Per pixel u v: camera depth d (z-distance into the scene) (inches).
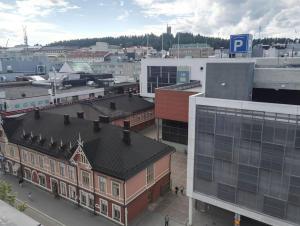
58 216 1486.2
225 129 1202.0
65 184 1637.6
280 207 1120.8
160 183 1640.0
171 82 3243.1
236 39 2178.9
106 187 1425.9
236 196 1230.9
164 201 1606.8
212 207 1497.3
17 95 2972.4
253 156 1149.1
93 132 1678.2
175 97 2299.5
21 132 1935.3
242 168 1188.5
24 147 1829.5
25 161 1872.5
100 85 4119.1
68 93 3344.0
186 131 2363.4
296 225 1095.6
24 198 1672.0
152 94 3440.0
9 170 2028.8
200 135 1282.0
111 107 2765.7
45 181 1764.3
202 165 1306.6
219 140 1228.5
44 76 4918.8
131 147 1525.6
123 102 2992.1
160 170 1624.0
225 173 1242.6
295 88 1216.8
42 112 2134.6
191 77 3090.6
